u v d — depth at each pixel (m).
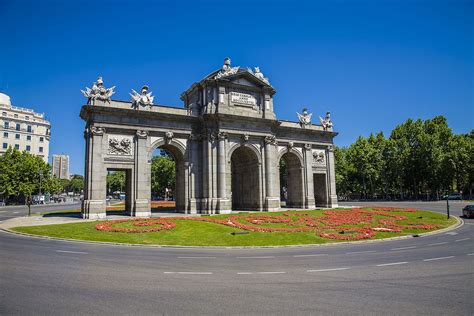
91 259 20.27
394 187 116.56
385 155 107.75
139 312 10.80
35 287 13.69
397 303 11.79
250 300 12.16
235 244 28.36
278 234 32.75
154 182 118.19
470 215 49.38
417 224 41.31
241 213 48.97
